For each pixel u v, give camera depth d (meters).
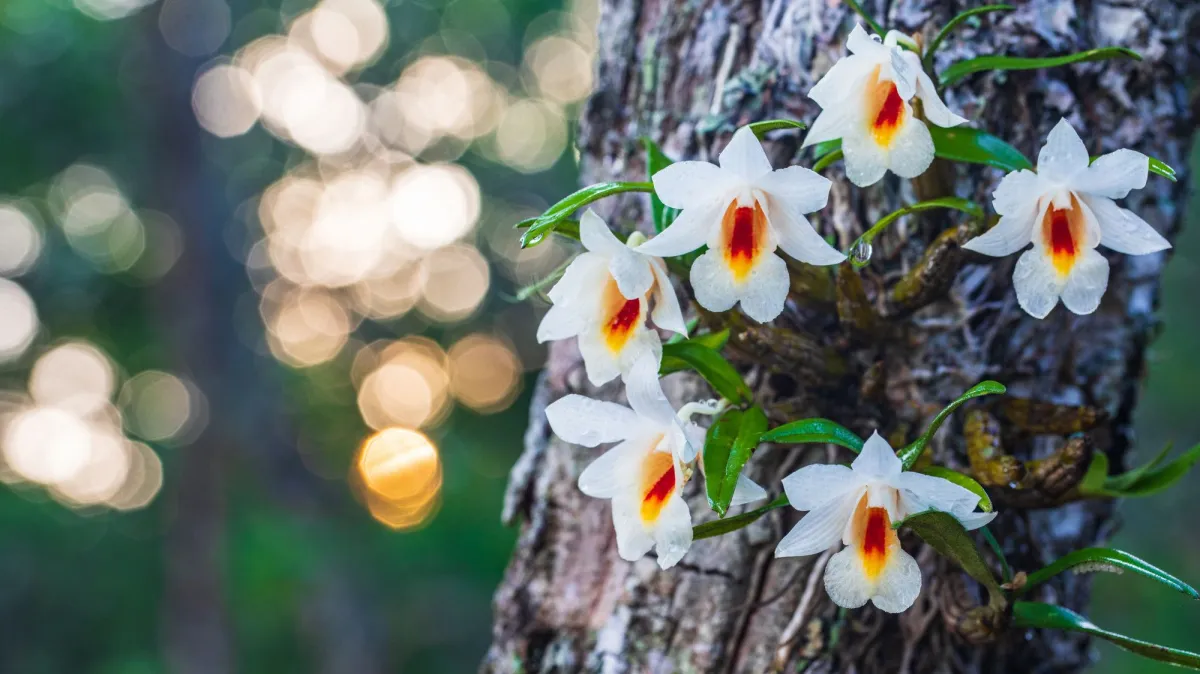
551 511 1.06
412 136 5.64
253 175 5.43
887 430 1.02
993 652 1.02
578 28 5.34
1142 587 3.26
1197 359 3.44
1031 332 1.02
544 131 5.65
